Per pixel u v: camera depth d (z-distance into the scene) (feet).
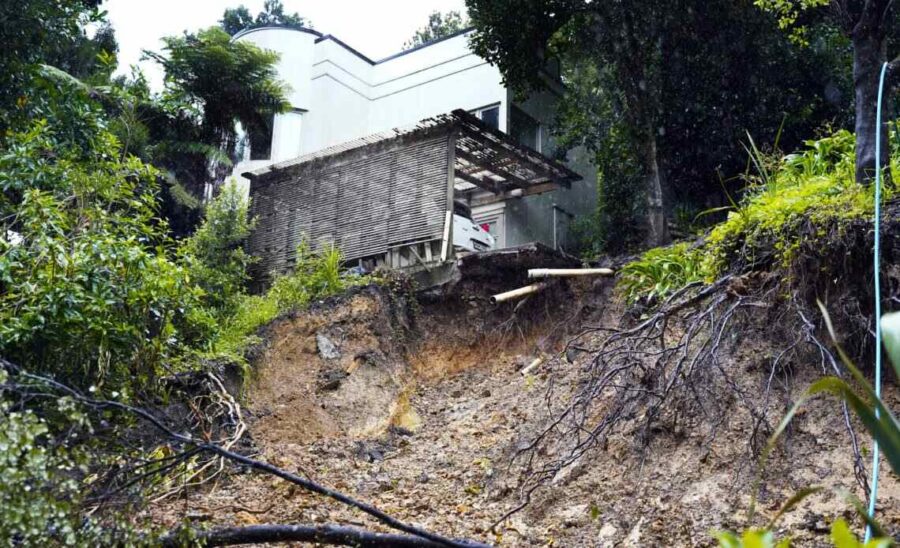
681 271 28.04
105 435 14.21
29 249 23.12
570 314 31.63
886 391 20.18
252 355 31.27
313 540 13.37
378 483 25.45
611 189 44.50
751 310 23.17
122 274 23.66
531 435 25.89
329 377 31.14
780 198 23.39
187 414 26.45
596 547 20.57
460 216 40.73
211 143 51.90
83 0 35.32
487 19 45.39
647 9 42.06
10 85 29.48
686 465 21.40
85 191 26.05
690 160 43.19
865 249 20.38
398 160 38.86
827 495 18.85
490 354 32.63
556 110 50.96
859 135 23.36
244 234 38.27
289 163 42.42
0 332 20.48
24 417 11.67
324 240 39.93
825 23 41.06
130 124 36.27
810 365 21.44
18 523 10.87
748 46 41.42
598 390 21.90
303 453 27.25
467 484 24.84
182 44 51.80
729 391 22.16
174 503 20.72
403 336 33.47
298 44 58.95
